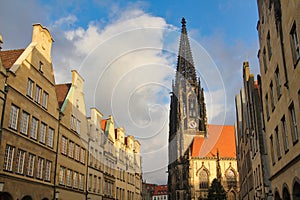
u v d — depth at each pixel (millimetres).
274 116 28688
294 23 20609
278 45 25453
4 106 28953
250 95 46438
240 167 73500
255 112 40781
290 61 22094
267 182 36719
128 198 69938
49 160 37812
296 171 21734
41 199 35281
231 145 119562
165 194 157000
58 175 39656
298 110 20797
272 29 27562
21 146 31641
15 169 30484
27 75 33406
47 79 38469
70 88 46156
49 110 38500
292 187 22938
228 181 114312
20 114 31656
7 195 29266
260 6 33594
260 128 39344
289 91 22797
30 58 34219
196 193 110188
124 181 67625
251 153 48406
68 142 43375
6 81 29484
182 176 116500
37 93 36000
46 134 37438
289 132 23406
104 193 55562
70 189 42781
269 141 31750
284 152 25469
